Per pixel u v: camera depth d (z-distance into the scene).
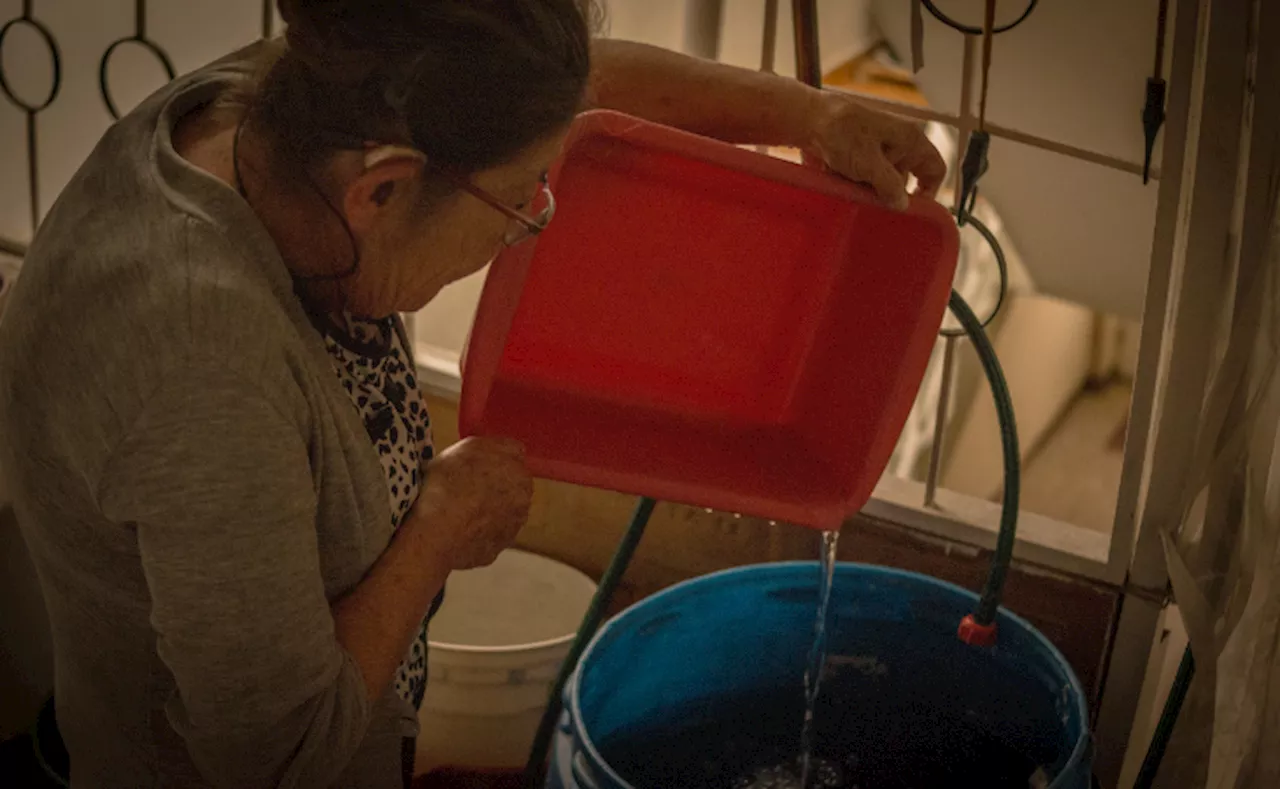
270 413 0.71
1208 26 1.20
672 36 1.54
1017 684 1.35
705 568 1.72
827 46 1.46
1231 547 1.26
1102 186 1.42
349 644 0.82
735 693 1.49
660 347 1.25
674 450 1.20
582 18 0.72
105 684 0.89
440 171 0.72
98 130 1.92
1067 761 1.15
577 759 1.09
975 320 1.18
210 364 0.69
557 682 1.34
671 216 1.17
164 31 1.81
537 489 1.80
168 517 0.69
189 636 0.71
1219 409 1.26
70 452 0.73
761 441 1.27
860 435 1.14
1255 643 1.09
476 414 1.00
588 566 1.81
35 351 0.75
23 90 1.95
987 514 1.56
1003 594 1.54
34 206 1.96
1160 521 1.40
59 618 0.89
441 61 0.67
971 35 1.37
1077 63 1.35
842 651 1.47
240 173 0.75
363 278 0.79
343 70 0.67
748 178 1.12
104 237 0.74
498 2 0.67
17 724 1.71
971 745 1.43
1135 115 1.35
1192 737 1.28
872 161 0.99
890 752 1.47
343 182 0.72
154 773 0.90
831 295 1.25
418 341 1.90
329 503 0.80
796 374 1.29
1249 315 1.21
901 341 1.08
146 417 0.68
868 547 1.61
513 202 0.77
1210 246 1.26
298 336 0.75
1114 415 1.84
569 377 1.24
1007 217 1.50
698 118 1.07
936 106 1.44
